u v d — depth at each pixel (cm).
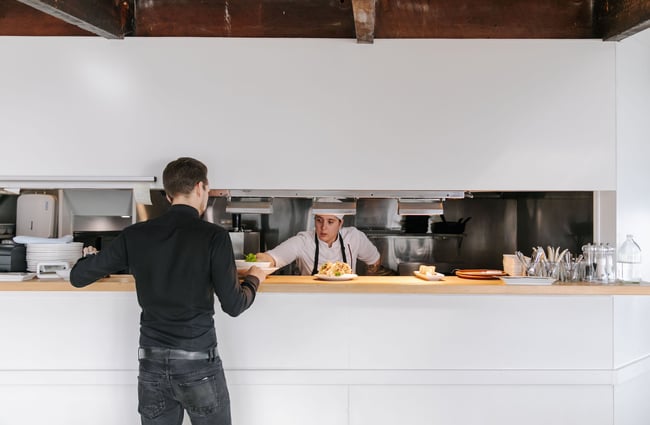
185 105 296
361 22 266
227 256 235
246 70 297
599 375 290
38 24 304
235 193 309
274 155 297
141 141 296
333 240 397
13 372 286
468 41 298
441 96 298
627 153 310
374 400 291
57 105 295
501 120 299
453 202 442
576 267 294
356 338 290
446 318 291
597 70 299
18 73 295
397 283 284
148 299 234
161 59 296
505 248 443
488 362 291
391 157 298
